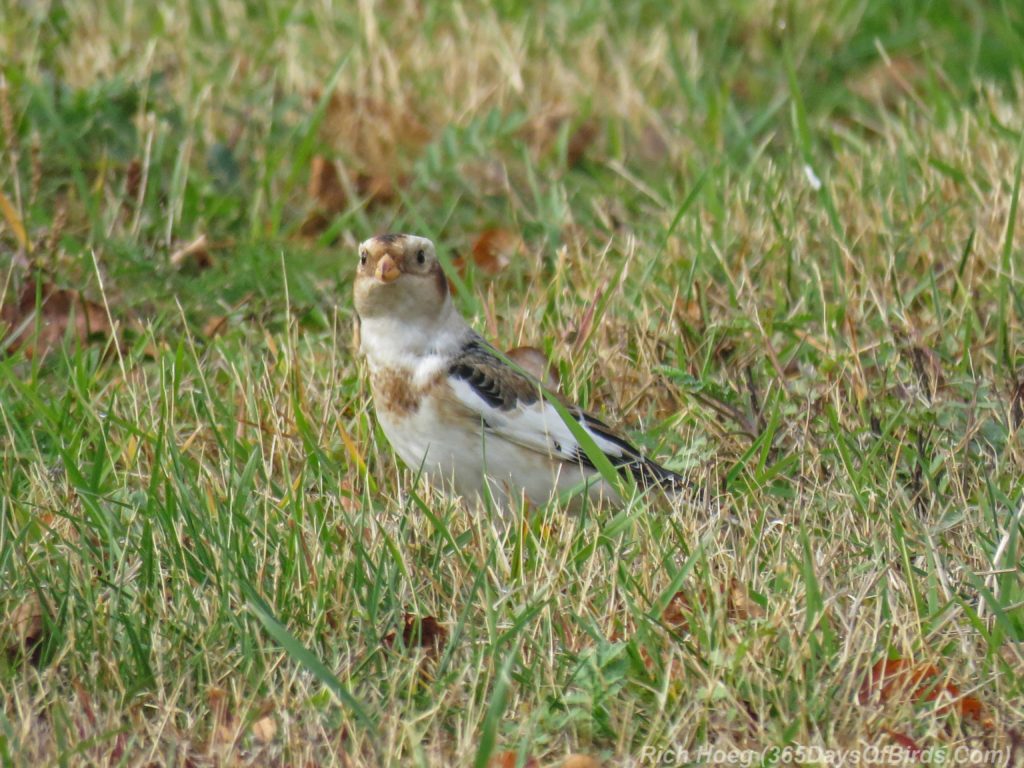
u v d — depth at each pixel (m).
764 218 12.54
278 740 6.91
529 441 8.91
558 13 17.08
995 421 9.74
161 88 14.07
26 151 13.02
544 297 11.43
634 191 14.08
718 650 7.18
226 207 13.25
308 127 14.14
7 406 9.95
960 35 17.42
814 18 17.39
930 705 7.13
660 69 16.30
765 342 10.27
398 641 7.54
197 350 11.27
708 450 9.61
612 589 7.73
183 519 8.51
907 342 10.57
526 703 7.16
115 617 7.56
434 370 8.88
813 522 8.71
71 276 11.88
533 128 14.88
